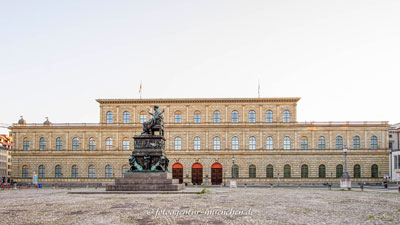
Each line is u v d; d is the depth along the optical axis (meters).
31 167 116.12
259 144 113.50
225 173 112.81
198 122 115.38
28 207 34.56
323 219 26.92
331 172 111.94
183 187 61.44
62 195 50.91
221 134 114.50
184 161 113.88
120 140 115.56
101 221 25.69
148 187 53.91
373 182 110.88
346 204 38.28
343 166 112.06
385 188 80.31
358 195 53.34
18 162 116.19
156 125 57.62
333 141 112.94
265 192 61.66
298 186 93.19
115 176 114.50
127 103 116.75
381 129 112.88
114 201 39.66
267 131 114.00
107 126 115.75
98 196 47.25
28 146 117.00
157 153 56.25
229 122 114.94
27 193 59.19
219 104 116.00
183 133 114.75
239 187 89.25
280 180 111.62
